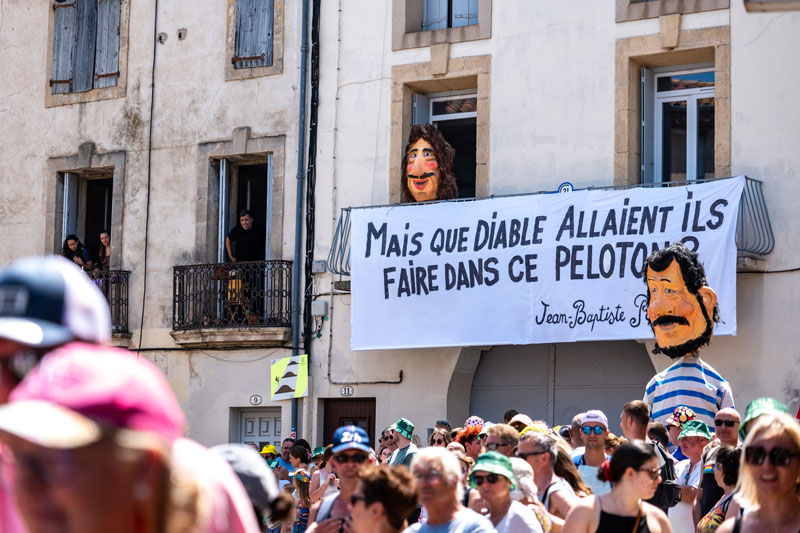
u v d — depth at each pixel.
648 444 7.36
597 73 19.36
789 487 6.19
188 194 22.95
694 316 16.56
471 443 12.37
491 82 20.20
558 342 18.78
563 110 19.59
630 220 18.02
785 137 17.83
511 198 19.08
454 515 7.24
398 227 19.92
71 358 2.38
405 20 21.08
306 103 21.91
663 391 13.84
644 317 17.77
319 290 21.31
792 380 17.28
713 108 19.08
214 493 3.23
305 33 21.97
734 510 7.79
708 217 17.41
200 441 22.19
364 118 21.27
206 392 22.23
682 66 19.31
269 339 21.45
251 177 23.12
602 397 19.42
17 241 24.59
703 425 10.94
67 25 24.53
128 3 23.91
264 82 22.39
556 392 19.78
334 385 20.98
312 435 21.12
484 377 20.39
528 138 19.83
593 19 19.47
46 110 24.55
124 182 23.58
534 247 18.73
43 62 24.69
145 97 23.55
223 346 22.05
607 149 19.20
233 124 22.59
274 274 21.70
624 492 7.29
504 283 18.92
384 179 20.97
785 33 17.98
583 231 18.36
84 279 2.65
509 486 7.97
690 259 16.61
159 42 23.52
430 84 20.97
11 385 2.52
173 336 22.30
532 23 19.95
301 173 21.70
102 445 2.26
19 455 2.25
